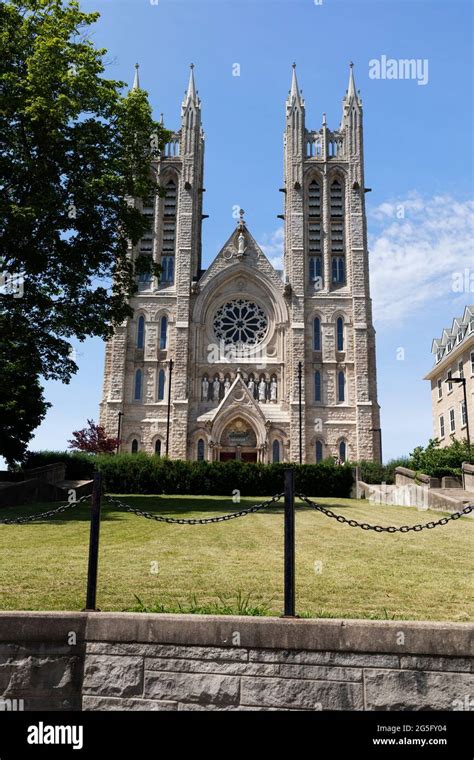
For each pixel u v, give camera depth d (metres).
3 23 25.69
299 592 10.21
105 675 7.80
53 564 12.38
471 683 7.43
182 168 64.75
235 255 62.66
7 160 24.08
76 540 15.99
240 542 16.33
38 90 24.20
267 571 12.05
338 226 64.50
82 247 26.64
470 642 7.50
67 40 26.64
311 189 65.50
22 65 25.95
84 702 7.77
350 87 67.81
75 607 8.99
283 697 7.56
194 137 65.69
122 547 14.95
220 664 7.69
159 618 7.87
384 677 7.51
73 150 25.89
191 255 62.19
